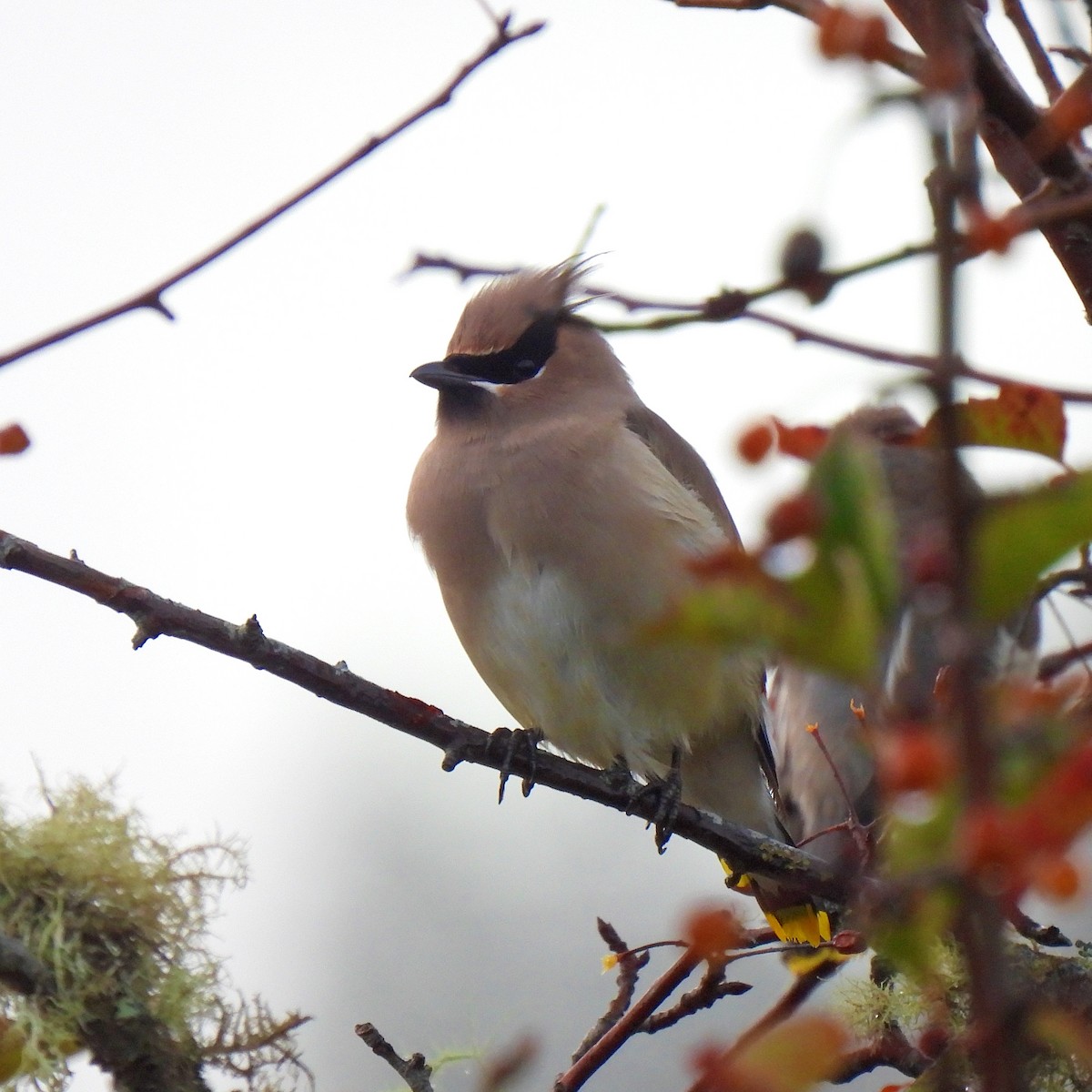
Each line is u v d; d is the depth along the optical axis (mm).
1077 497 2457
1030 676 4219
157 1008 6078
